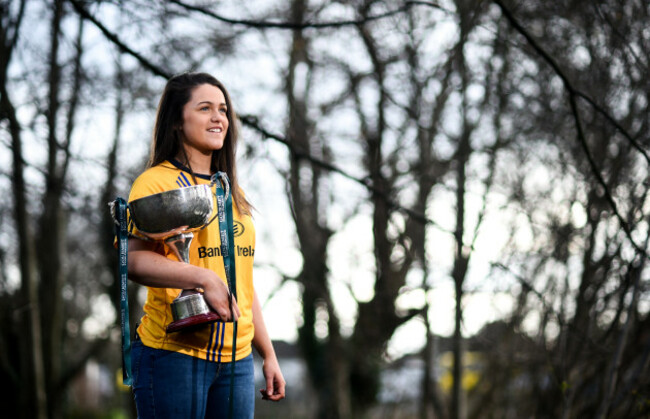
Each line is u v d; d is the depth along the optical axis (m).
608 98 6.34
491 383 11.16
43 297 13.07
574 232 7.08
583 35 6.81
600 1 6.12
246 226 2.72
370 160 11.46
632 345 6.00
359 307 12.97
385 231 11.16
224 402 2.55
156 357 2.46
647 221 5.83
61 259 13.10
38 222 12.82
